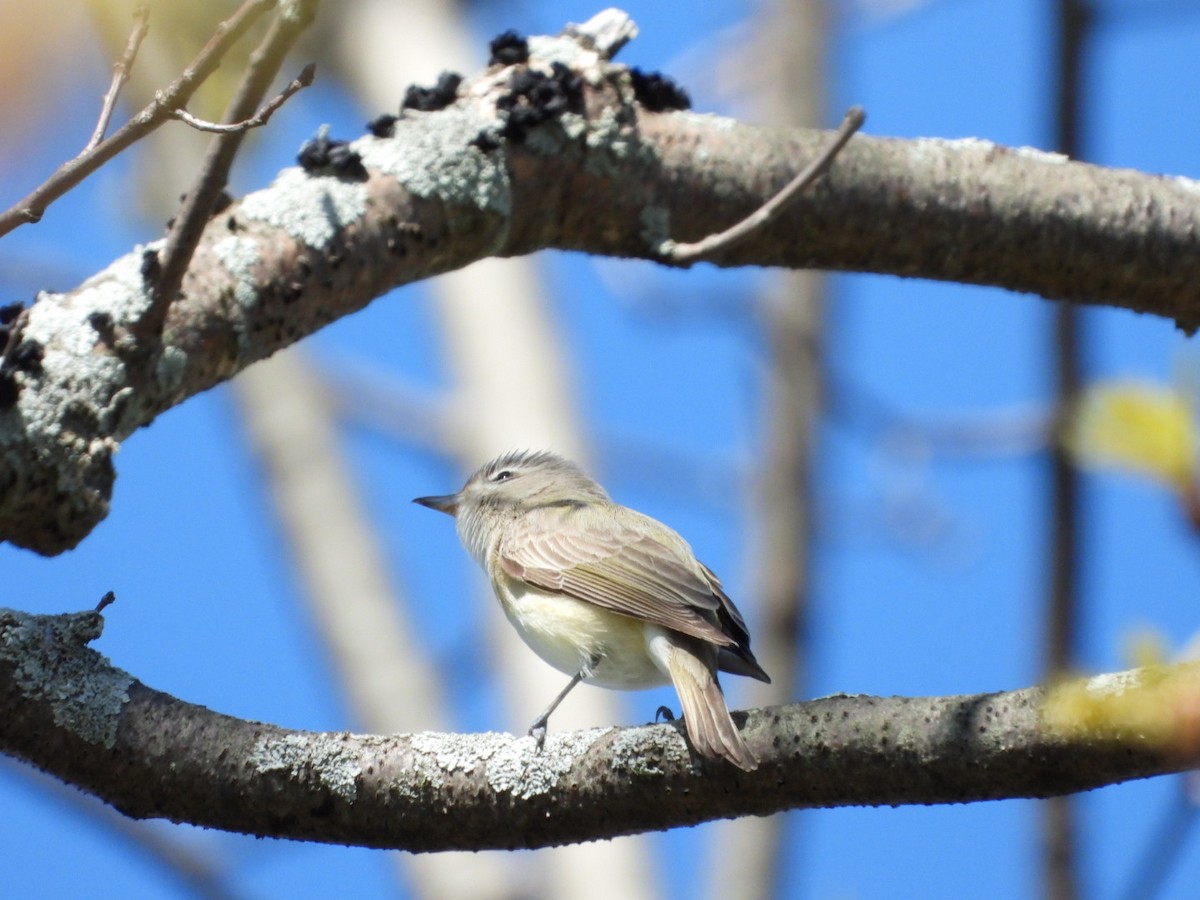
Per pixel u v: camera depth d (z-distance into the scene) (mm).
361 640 19219
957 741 7133
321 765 7922
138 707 7930
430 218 9047
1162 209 10062
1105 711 5777
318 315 8844
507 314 20156
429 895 18219
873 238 9906
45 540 8055
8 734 7832
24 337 8008
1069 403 13133
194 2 7703
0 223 7219
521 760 7910
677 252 9234
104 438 8000
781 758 7480
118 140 7230
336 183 8914
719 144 9656
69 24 5016
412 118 9266
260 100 7410
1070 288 10227
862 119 8539
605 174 9414
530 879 18219
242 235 8641
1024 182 9984
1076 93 11930
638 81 9656
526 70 9391
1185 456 4820
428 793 7926
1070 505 13516
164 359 8203
